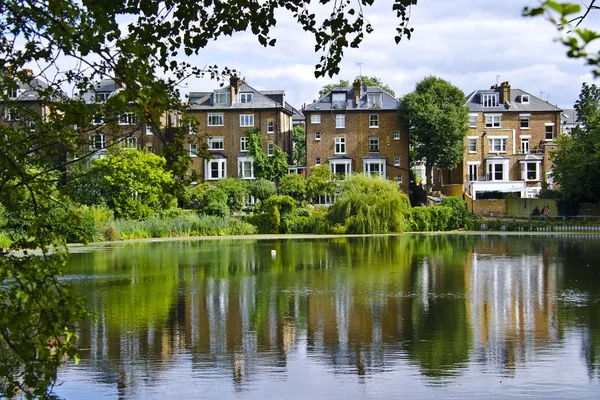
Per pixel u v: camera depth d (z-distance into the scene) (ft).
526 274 97.09
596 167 194.80
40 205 27.27
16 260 25.55
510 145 261.44
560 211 217.36
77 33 22.91
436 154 239.30
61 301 24.41
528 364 48.06
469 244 154.92
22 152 25.98
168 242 171.12
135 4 29.14
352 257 124.06
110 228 175.73
